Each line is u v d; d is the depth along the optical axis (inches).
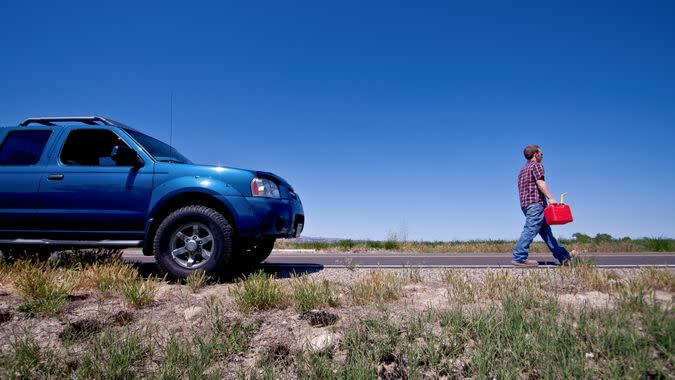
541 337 94.8
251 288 137.4
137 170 194.7
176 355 96.0
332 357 96.3
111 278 163.8
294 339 106.4
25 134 208.8
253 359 98.1
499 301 133.7
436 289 158.7
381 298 136.9
